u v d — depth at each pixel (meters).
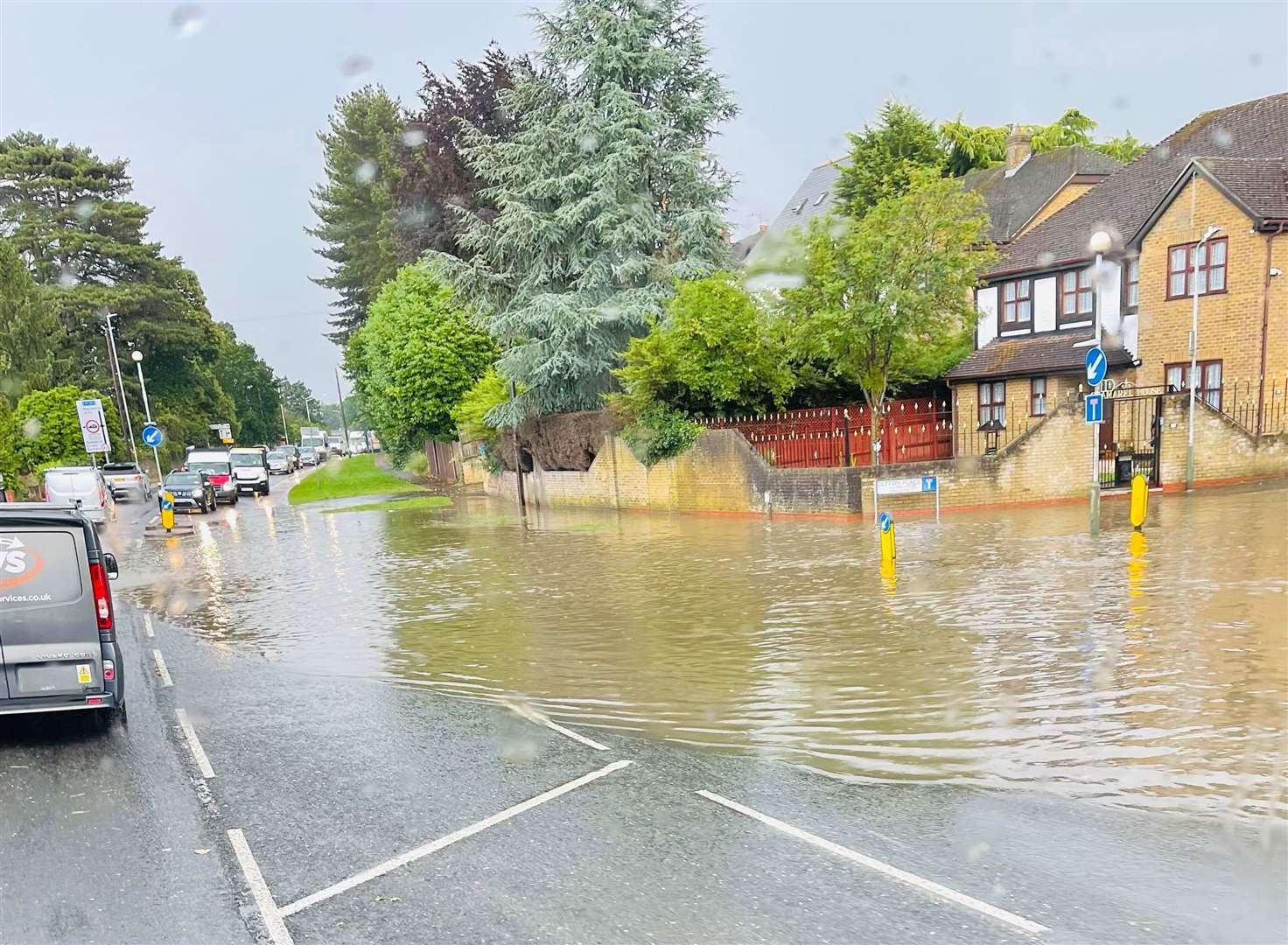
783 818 4.79
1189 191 20.59
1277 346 19.53
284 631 10.48
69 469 25.11
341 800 5.29
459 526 21.88
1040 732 5.84
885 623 8.99
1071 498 17.89
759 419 21.12
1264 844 4.25
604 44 24.23
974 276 18.59
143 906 4.08
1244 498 16.02
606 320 23.67
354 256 65.31
